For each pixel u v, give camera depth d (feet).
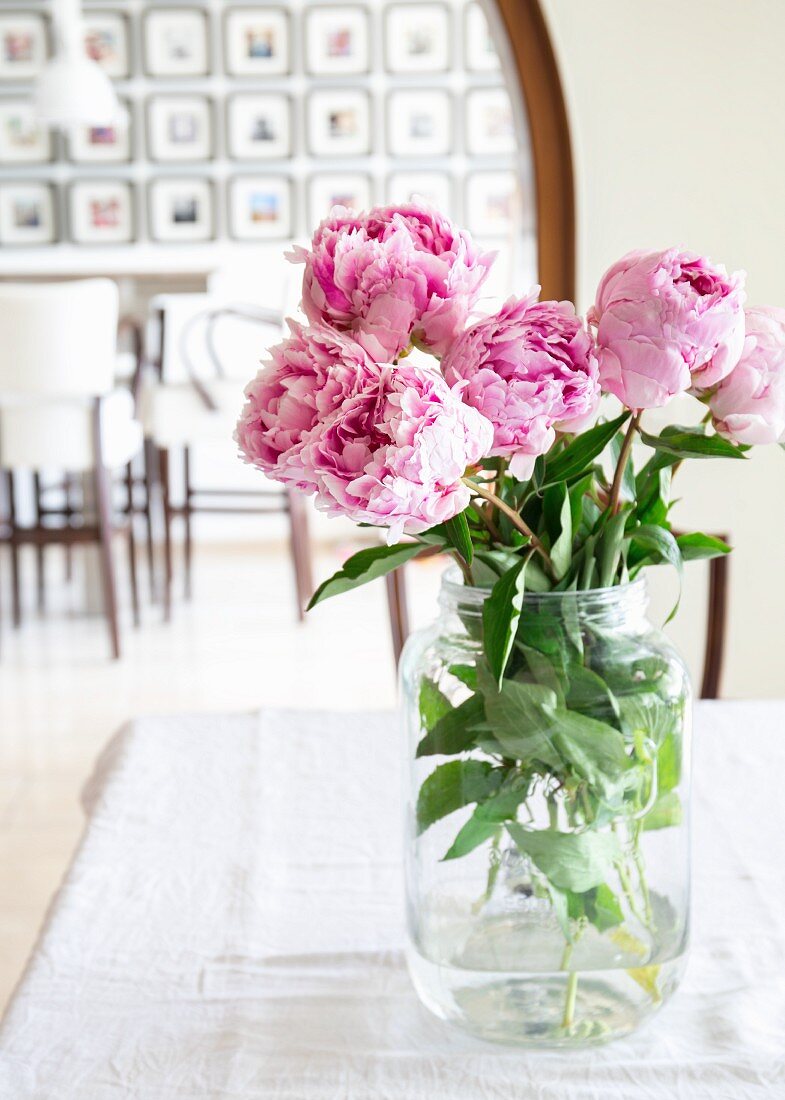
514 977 2.41
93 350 12.88
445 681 2.41
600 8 6.80
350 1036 2.54
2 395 14.90
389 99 18.45
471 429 1.93
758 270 7.07
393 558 2.42
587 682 2.33
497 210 18.71
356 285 2.12
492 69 18.37
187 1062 2.45
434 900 2.44
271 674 12.65
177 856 3.32
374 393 1.97
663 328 2.01
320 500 2.01
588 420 2.10
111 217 18.76
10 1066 2.44
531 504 2.44
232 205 18.74
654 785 2.38
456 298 2.11
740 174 6.98
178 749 4.04
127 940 2.91
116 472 17.81
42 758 10.53
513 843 2.37
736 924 2.97
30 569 17.69
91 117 15.51
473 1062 2.44
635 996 2.44
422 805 2.44
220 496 17.11
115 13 18.25
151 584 15.61
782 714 4.23
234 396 13.94
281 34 18.31
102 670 12.95
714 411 2.26
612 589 2.37
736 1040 2.50
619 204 7.03
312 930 2.97
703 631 7.42
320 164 18.66
